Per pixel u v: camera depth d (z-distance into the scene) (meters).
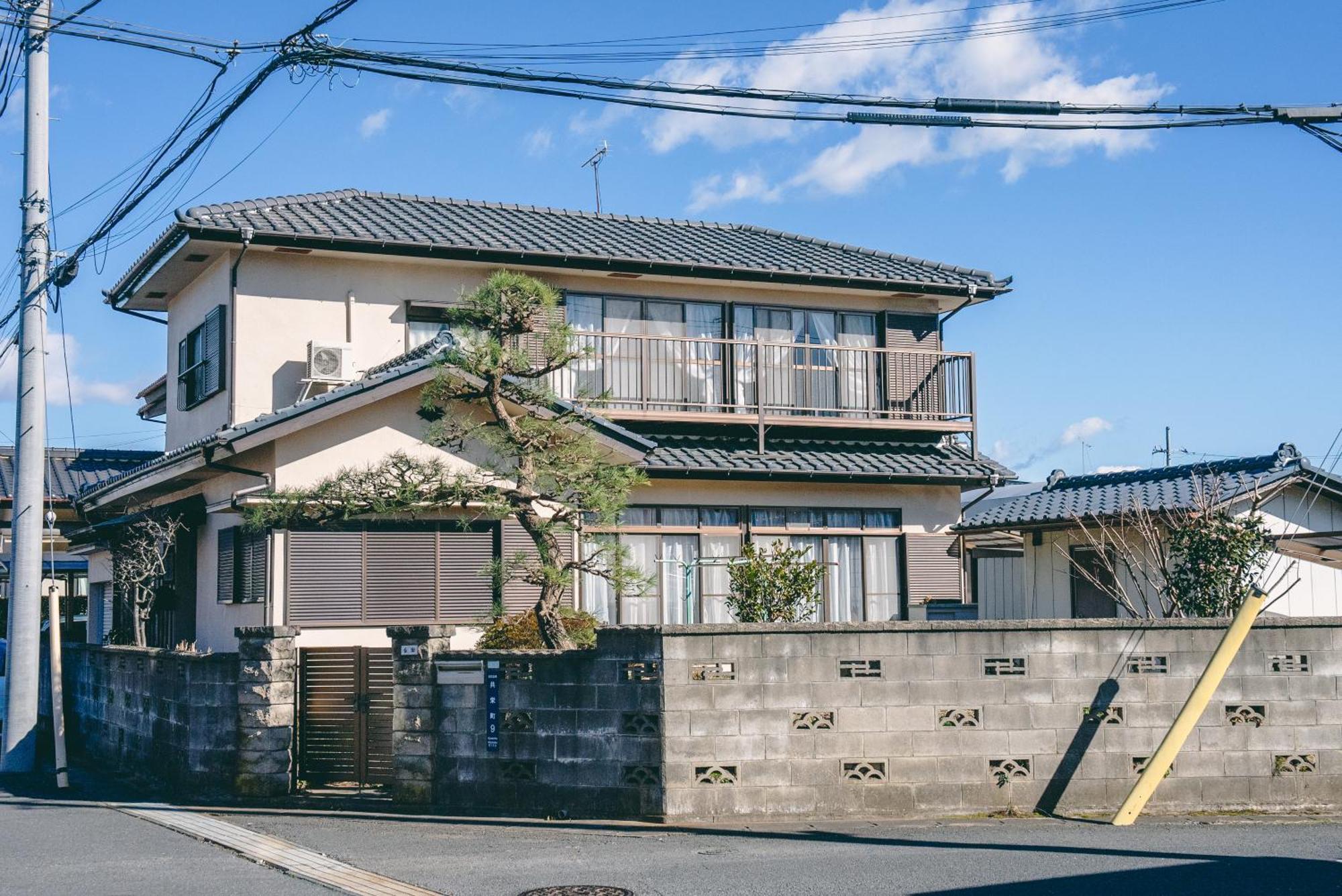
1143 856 9.03
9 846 9.51
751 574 15.03
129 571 15.95
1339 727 11.47
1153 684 11.18
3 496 21.95
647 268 17.94
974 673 10.91
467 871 8.45
